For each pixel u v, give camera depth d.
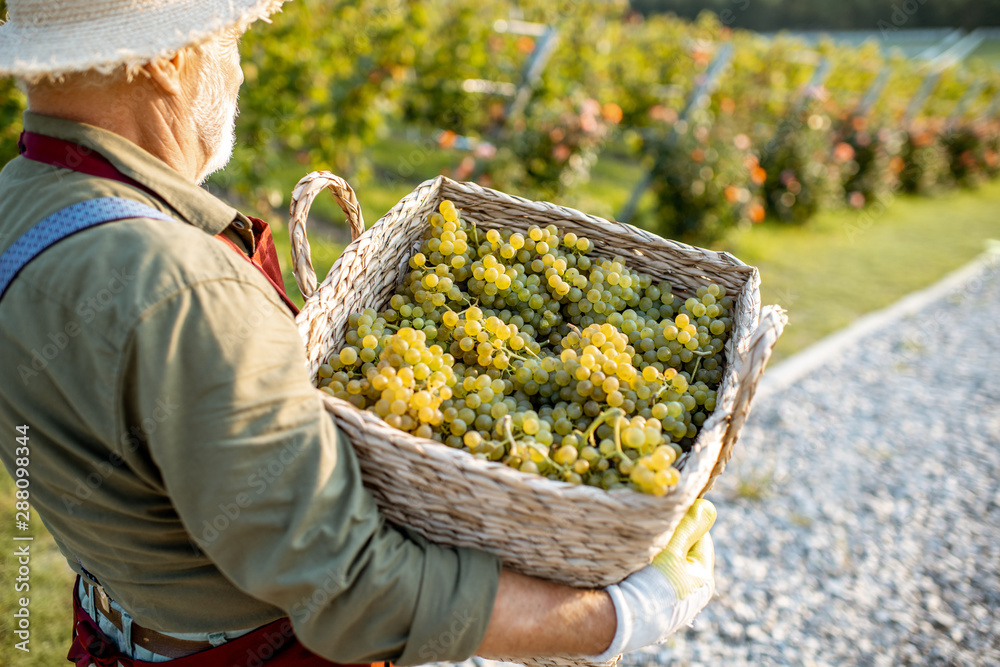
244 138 4.84
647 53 9.77
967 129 12.03
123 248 0.85
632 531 0.97
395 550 0.92
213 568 1.03
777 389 4.47
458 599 0.93
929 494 3.55
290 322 0.96
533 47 7.02
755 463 3.69
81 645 1.27
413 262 1.47
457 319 1.37
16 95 3.31
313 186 1.30
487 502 0.97
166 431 0.82
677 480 0.96
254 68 4.76
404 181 6.79
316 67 5.17
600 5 10.55
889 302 6.15
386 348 1.21
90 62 0.90
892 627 2.74
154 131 1.04
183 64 1.03
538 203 1.52
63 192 0.92
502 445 1.09
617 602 1.04
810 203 8.12
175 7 0.98
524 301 1.49
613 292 1.50
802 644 2.63
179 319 0.83
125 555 1.01
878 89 10.86
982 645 2.69
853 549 3.13
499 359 1.31
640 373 1.36
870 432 4.08
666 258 1.56
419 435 1.09
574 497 0.93
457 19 6.73
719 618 2.72
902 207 10.23
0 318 0.89
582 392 1.21
